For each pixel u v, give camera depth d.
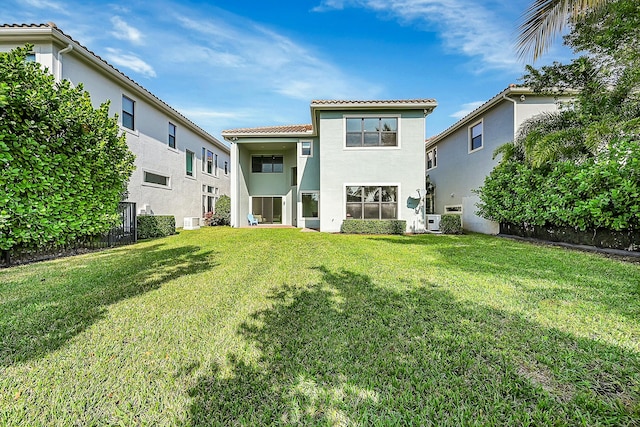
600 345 2.68
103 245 8.91
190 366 2.46
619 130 7.80
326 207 14.27
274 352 2.68
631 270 5.45
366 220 13.60
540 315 3.38
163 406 2.01
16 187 5.26
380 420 1.87
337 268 5.92
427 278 5.07
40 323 3.24
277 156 21.23
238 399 2.07
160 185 14.95
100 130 7.08
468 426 1.81
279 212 21.36
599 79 9.23
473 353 2.61
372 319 3.37
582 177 7.59
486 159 14.23
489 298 3.99
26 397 2.08
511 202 11.18
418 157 14.00
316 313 3.56
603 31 8.32
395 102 13.60
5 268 5.90
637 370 2.29
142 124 13.48
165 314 3.53
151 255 7.50
